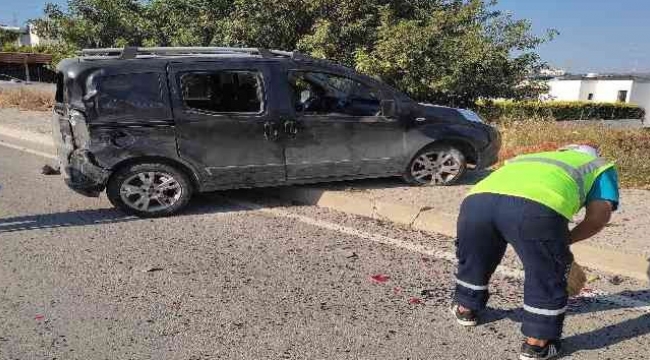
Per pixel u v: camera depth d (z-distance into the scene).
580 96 40.88
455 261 5.05
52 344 3.61
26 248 5.27
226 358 3.48
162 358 3.47
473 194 3.56
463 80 11.69
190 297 4.28
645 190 7.01
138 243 5.42
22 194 7.19
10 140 11.62
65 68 5.96
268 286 4.49
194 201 6.83
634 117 29.94
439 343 3.69
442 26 11.74
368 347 3.63
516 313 4.09
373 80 6.74
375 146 6.74
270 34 12.18
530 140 9.62
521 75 12.76
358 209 6.42
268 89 6.26
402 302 4.25
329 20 12.01
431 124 6.91
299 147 6.44
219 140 6.16
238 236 5.64
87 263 4.91
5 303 4.15
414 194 6.70
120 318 3.95
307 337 3.74
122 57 6.06
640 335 3.80
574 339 3.75
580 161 3.44
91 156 5.83
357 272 4.79
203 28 13.05
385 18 11.61
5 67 32.69
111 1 14.67
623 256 4.81
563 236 3.29
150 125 5.92
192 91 6.09
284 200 6.96
